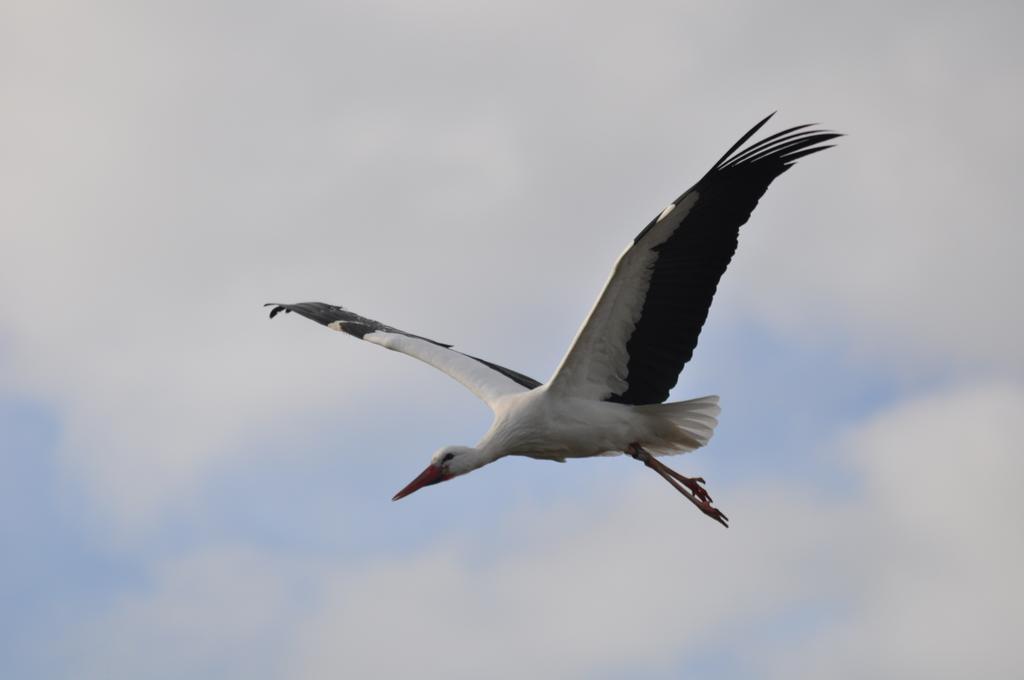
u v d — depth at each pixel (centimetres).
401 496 1473
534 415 1462
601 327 1416
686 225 1386
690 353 1442
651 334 1431
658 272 1398
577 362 1441
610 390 1465
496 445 1473
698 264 1410
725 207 1410
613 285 1384
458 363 1608
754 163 1410
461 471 1472
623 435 1471
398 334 1716
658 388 1455
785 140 1407
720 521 1474
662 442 1503
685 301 1420
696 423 1477
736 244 1420
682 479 1483
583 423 1457
